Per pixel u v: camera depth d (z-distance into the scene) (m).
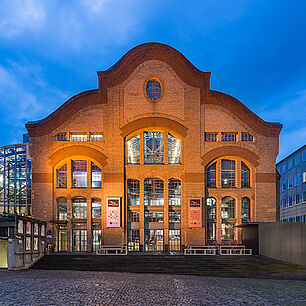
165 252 25.44
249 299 12.89
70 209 27.19
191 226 25.98
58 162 27.50
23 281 15.18
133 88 27.70
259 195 27.16
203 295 13.20
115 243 26.02
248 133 27.92
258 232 23.59
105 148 27.30
